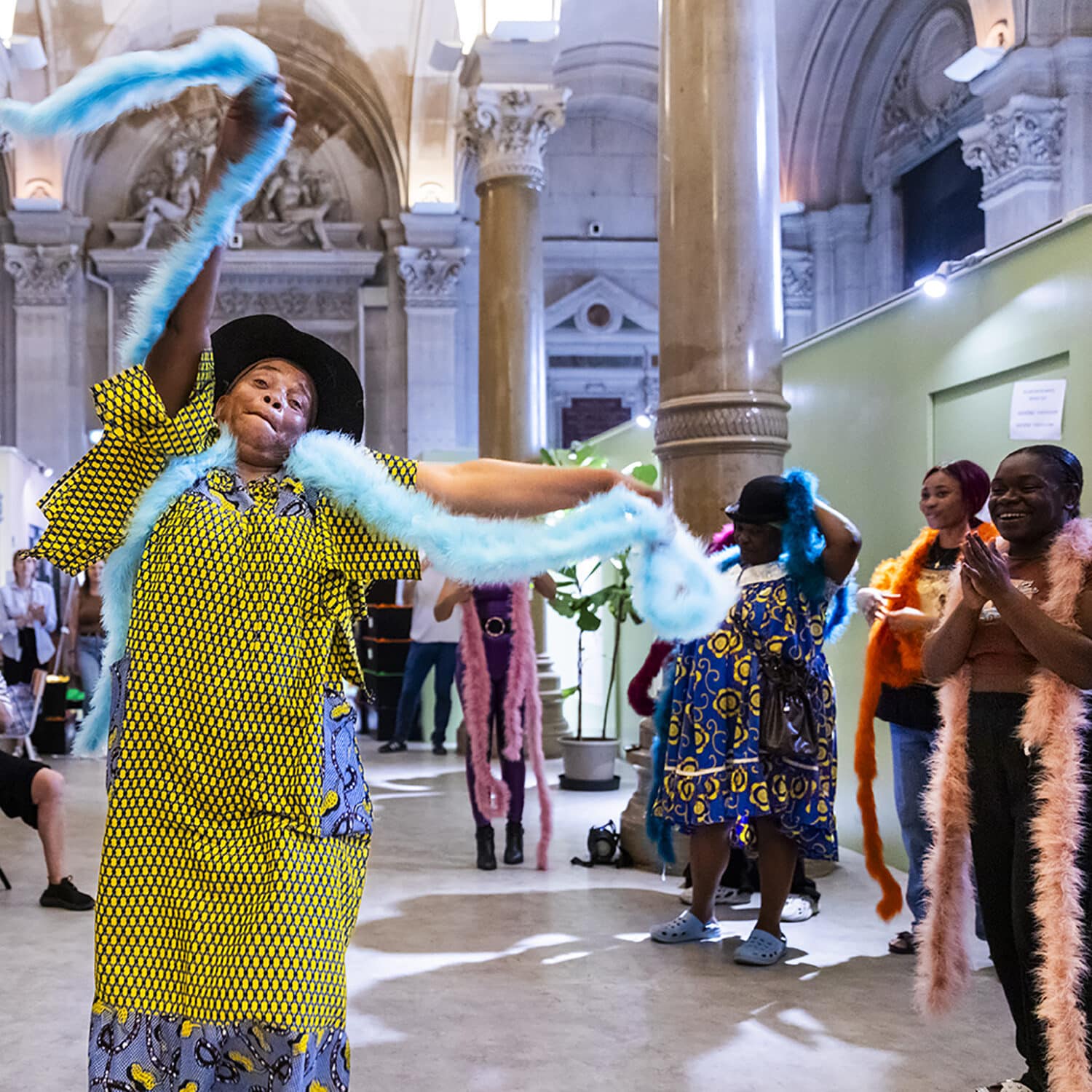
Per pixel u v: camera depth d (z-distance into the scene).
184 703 2.10
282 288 19.02
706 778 4.48
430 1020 3.86
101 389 2.12
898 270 16.27
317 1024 2.04
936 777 3.19
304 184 19.06
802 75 16.56
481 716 6.20
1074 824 2.80
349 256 18.80
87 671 11.24
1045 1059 2.82
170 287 2.08
